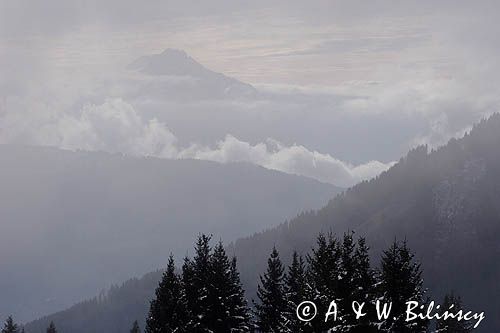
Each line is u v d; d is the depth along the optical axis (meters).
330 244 66.06
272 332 91.25
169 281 73.12
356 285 63.53
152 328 72.00
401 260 65.75
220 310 78.69
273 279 94.81
